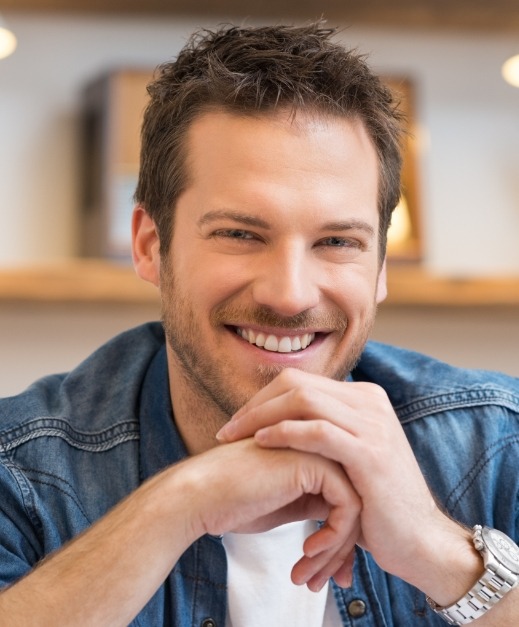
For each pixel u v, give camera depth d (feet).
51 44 6.48
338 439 2.88
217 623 3.46
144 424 3.76
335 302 3.34
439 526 3.08
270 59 3.31
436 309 6.67
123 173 6.21
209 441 3.71
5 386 6.36
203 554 3.50
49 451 3.60
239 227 3.22
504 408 3.98
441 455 3.86
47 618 2.76
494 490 3.82
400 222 6.49
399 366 4.18
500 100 7.04
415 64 6.88
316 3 6.32
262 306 3.24
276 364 3.34
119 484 3.66
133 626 3.35
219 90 3.30
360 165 3.37
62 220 6.48
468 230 6.97
